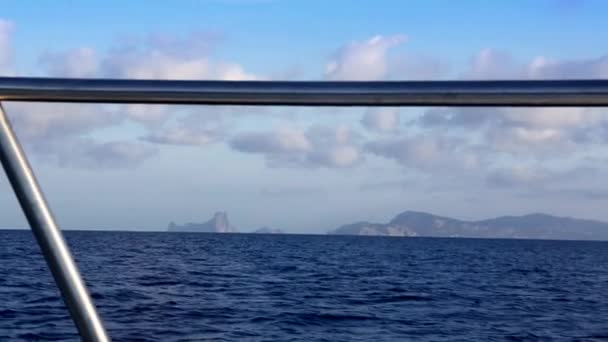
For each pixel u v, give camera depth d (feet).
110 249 115.55
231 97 3.80
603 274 107.04
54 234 3.81
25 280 48.42
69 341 27.53
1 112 3.89
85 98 3.88
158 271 68.54
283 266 100.27
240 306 44.27
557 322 45.55
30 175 3.84
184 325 32.60
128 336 28.68
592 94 3.45
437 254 182.29
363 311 47.26
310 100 3.77
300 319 40.86
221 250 161.79
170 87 3.83
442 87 3.62
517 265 132.05
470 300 58.95
